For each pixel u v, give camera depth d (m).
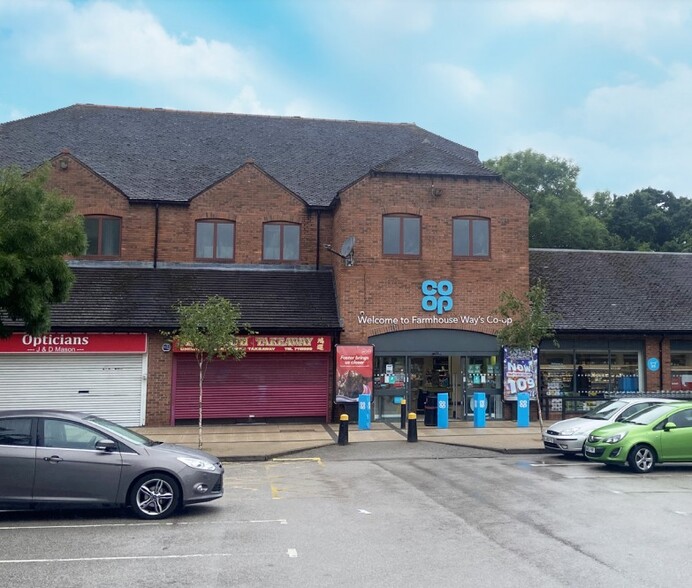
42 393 19.84
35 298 12.78
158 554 7.74
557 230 42.12
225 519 9.55
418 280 21.98
